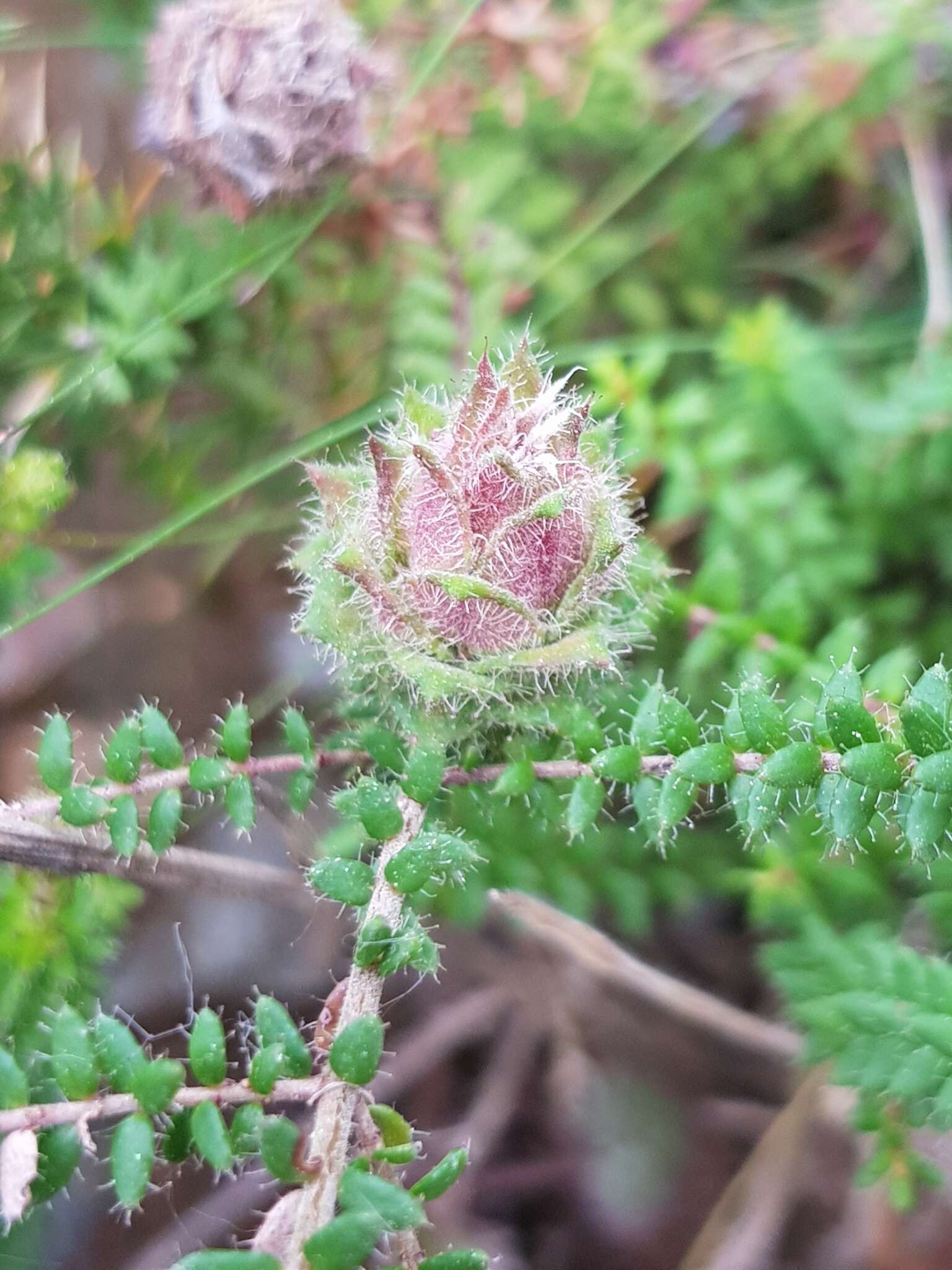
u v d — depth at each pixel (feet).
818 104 0.31
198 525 0.31
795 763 0.19
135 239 0.29
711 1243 0.26
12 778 0.29
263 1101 0.17
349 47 0.25
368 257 0.29
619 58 0.30
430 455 0.18
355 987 0.18
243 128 0.25
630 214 0.33
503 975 0.29
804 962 0.22
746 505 0.27
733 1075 0.29
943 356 0.28
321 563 0.20
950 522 0.28
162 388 0.29
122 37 0.30
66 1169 0.17
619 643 0.21
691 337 0.32
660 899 0.27
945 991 0.21
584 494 0.19
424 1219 0.16
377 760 0.20
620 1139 0.29
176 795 0.20
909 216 0.33
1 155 0.29
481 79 0.30
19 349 0.28
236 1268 0.16
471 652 0.20
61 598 0.25
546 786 0.21
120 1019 0.27
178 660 0.31
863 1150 0.26
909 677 0.27
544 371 0.26
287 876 0.24
